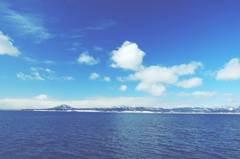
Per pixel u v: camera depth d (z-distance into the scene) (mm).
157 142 72062
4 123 145125
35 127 119750
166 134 95312
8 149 56594
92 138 79875
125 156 51781
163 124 158500
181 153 55469
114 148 60906
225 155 53594
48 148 59281
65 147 61188
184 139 80062
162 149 60281
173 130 113875
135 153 54969
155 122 181625
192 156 52281
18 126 123938
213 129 122750
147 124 155250
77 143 68188
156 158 50094
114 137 83188
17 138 76688
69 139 76562
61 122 164875
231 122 192625
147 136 87500
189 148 62062
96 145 65188
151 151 57500
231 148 62531
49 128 115562
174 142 72500
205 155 53438
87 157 50375
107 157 50656
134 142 71438
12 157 48625
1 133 90062
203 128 128375
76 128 117562
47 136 83750
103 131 104188
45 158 48375
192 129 121500
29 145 63031
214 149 60875
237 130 117562
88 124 147500
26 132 95312
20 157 48688
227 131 112188
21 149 57031
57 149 58156
